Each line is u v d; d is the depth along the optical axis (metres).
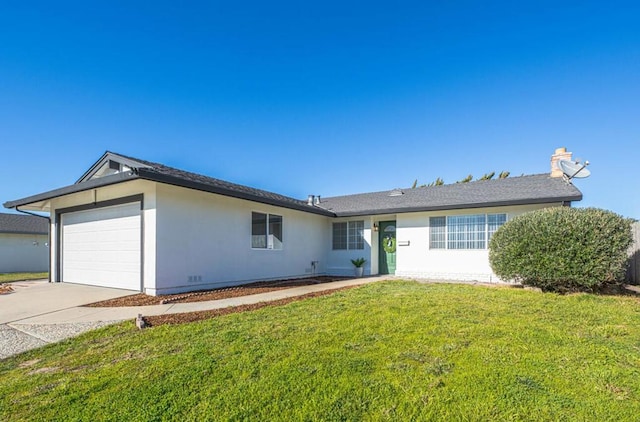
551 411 2.55
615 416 2.49
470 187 13.69
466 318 5.12
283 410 2.62
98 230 10.12
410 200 13.50
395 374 3.19
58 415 2.63
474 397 2.77
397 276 12.88
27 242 22.02
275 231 12.05
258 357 3.64
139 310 6.43
